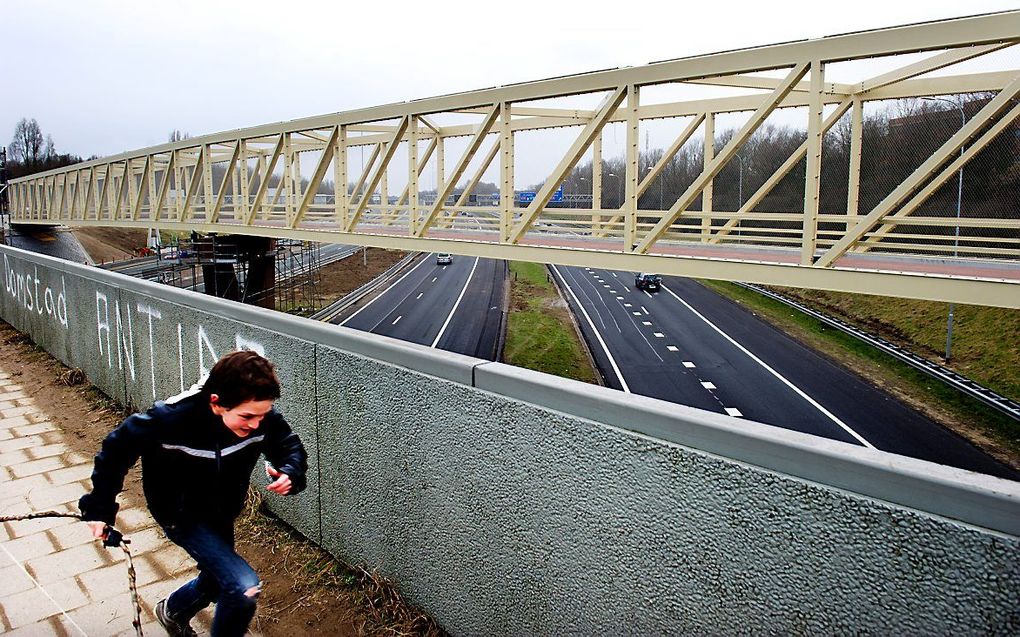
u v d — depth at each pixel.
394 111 14.86
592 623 1.92
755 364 23.58
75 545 3.27
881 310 29.36
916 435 16.67
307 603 2.73
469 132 20.92
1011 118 10.87
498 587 2.21
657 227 10.51
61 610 2.74
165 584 2.94
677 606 1.71
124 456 1.99
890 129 26.38
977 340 23.33
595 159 16.50
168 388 4.40
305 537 3.21
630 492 1.78
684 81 10.09
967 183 24.06
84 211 31.50
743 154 35.56
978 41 7.23
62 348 6.47
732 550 1.59
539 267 56.41
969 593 1.24
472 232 19.91
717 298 37.66
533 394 2.03
